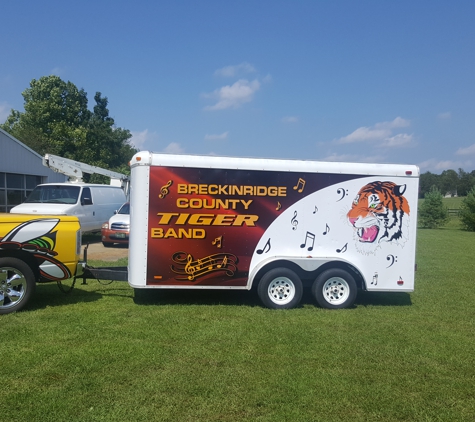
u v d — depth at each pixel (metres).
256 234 7.26
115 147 51.53
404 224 7.56
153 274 7.11
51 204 14.45
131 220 7.16
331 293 7.50
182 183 7.09
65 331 5.77
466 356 5.36
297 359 5.08
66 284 8.70
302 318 6.79
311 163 7.38
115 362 4.80
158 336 5.69
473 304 8.12
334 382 4.49
